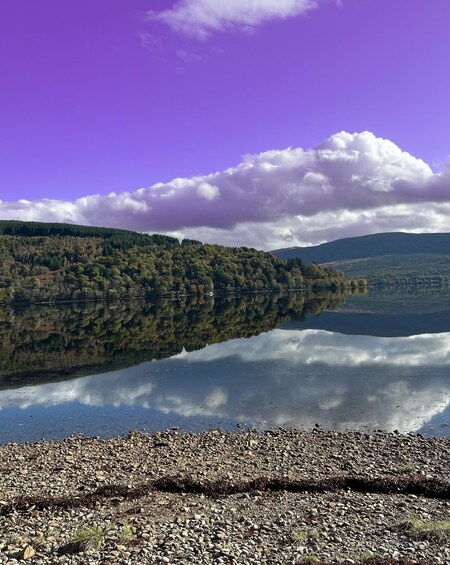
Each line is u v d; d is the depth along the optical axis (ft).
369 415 103.19
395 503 58.75
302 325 278.26
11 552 47.29
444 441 85.40
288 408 110.52
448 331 225.76
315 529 50.83
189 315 376.48
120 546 47.67
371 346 192.03
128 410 115.14
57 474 74.08
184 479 68.08
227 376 147.43
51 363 179.22
